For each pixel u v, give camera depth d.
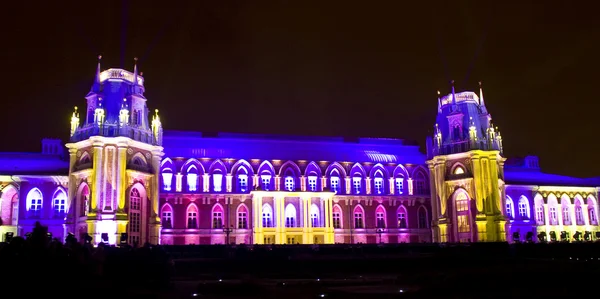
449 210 82.56
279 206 84.56
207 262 50.88
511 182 94.94
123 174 66.88
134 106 72.25
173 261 48.81
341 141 99.44
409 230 94.81
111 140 67.06
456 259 54.00
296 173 91.50
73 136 71.19
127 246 41.72
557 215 97.81
